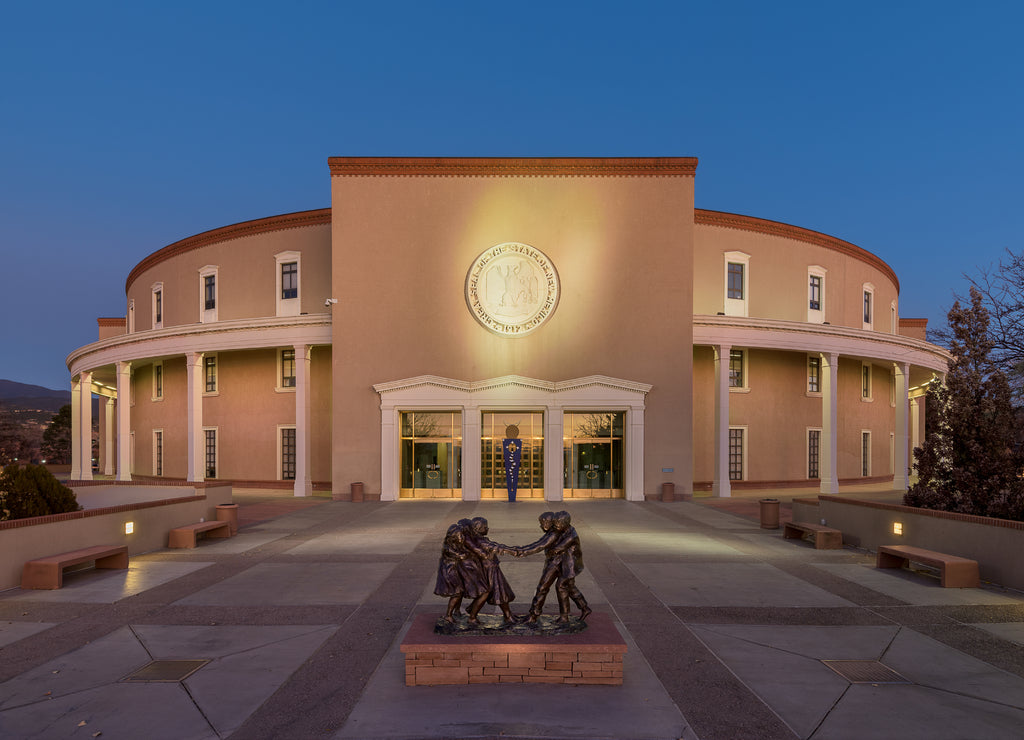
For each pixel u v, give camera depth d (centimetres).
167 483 1898
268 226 3397
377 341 2711
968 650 791
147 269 4069
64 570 1268
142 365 3941
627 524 1938
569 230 2733
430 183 2752
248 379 3366
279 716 600
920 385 4044
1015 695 654
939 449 1415
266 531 1805
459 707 614
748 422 3253
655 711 608
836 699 640
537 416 2695
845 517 1584
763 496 2889
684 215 2738
